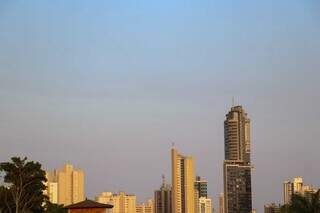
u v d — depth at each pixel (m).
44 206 122.56
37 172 108.62
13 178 106.44
